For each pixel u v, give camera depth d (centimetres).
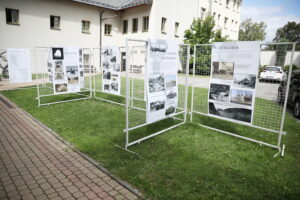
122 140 493
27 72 1009
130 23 2278
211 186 327
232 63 496
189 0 2388
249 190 321
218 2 2938
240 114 501
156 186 322
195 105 876
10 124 582
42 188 312
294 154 447
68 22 2023
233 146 479
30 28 1802
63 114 687
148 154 426
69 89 799
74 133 527
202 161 404
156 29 2053
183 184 330
